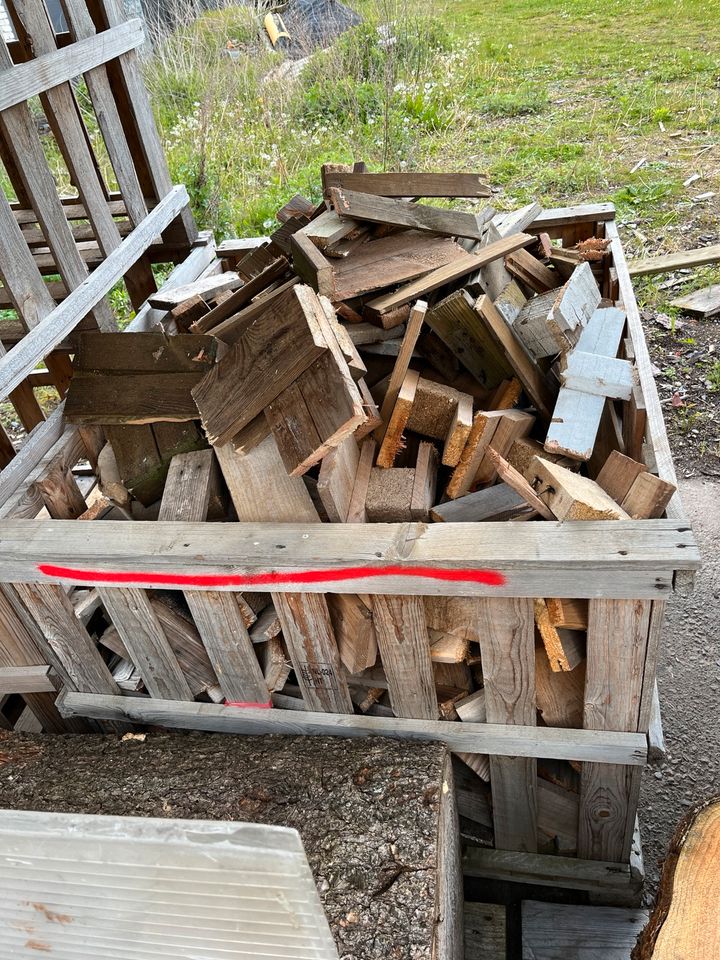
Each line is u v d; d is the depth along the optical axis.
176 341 2.18
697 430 3.88
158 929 0.90
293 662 1.98
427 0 9.70
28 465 2.19
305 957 0.88
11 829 0.83
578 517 1.65
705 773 2.62
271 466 1.87
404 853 1.70
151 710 2.21
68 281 2.74
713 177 5.85
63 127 2.71
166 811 1.89
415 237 2.51
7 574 1.97
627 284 2.61
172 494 2.04
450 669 2.06
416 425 2.16
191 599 1.90
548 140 6.76
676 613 3.16
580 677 1.94
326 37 8.63
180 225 3.60
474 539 1.65
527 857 2.20
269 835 0.76
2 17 6.23
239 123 7.16
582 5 10.61
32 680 2.27
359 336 2.32
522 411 2.23
